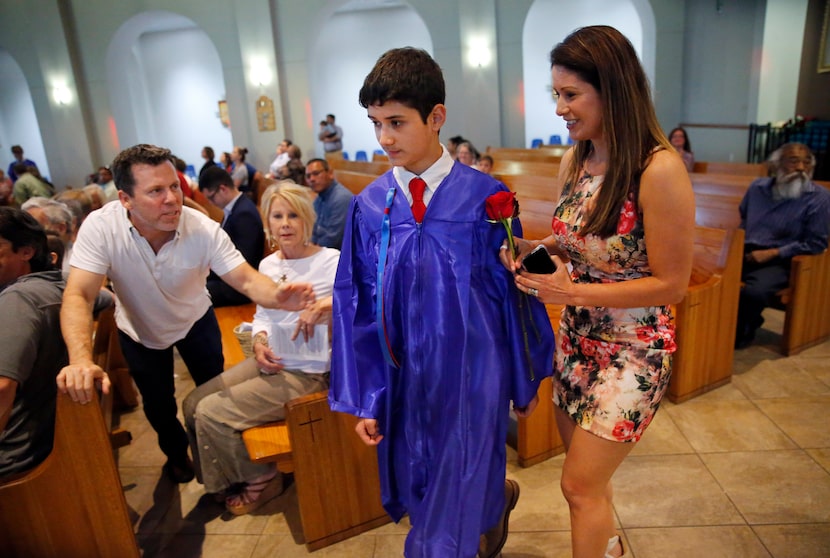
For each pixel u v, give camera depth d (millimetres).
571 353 1476
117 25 10391
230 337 3260
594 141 1327
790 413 2734
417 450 1357
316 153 11266
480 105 10062
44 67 10359
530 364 1356
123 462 2729
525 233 3775
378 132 1206
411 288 1269
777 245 3355
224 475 2211
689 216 1206
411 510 1419
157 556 2115
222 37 10258
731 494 2209
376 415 1382
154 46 13094
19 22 10227
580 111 1247
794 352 3334
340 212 4266
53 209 2887
